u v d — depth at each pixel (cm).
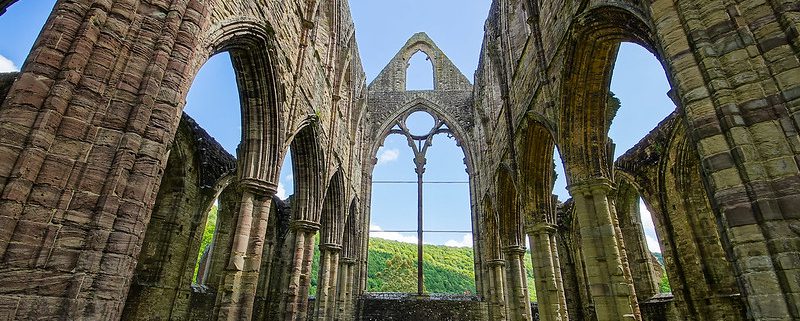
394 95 3519
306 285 1808
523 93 1814
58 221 542
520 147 1842
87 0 670
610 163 1323
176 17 746
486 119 2694
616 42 1181
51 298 510
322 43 2031
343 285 2725
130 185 605
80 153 584
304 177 1897
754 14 589
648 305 2181
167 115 679
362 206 3094
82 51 621
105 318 536
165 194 1873
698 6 638
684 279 1880
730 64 577
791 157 504
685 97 597
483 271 2819
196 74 885
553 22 1445
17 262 500
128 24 692
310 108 1775
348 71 2652
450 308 2745
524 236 2302
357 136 3006
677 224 1936
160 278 1783
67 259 534
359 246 2953
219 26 1002
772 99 537
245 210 1283
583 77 1285
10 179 523
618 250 1188
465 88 3491
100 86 627
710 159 546
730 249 512
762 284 471
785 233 478
